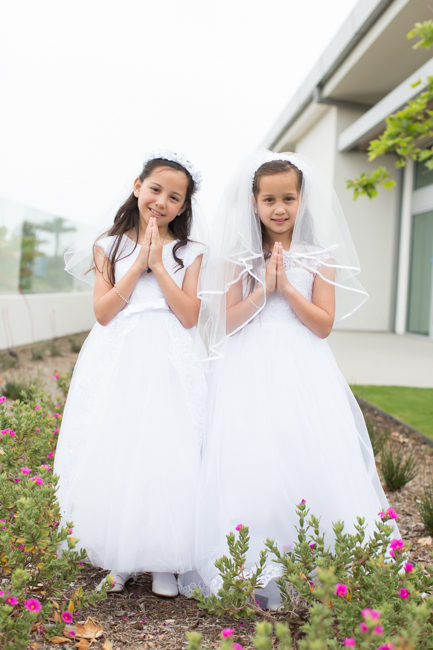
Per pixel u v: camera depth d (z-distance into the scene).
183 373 2.04
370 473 2.19
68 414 2.09
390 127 4.54
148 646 1.54
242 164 2.15
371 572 1.59
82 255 2.31
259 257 2.17
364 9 8.97
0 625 1.30
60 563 1.54
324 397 2.02
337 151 12.44
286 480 1.88
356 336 11.61
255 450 1.91
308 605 1.58
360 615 1.42
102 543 1.87
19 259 9.15
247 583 1.59
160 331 2.08
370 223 12.74
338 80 11.05
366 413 4.54
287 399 1.96
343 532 1.84
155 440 1.90
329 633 1.38
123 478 1.88
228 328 2.13
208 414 2.08
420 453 3.86
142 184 2.12
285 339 2.08
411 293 12.39
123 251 2.20
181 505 1.87
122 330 2.08
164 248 2.20
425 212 11.70
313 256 2.14
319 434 1.94
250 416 1.98
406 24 8.67
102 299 2.11
